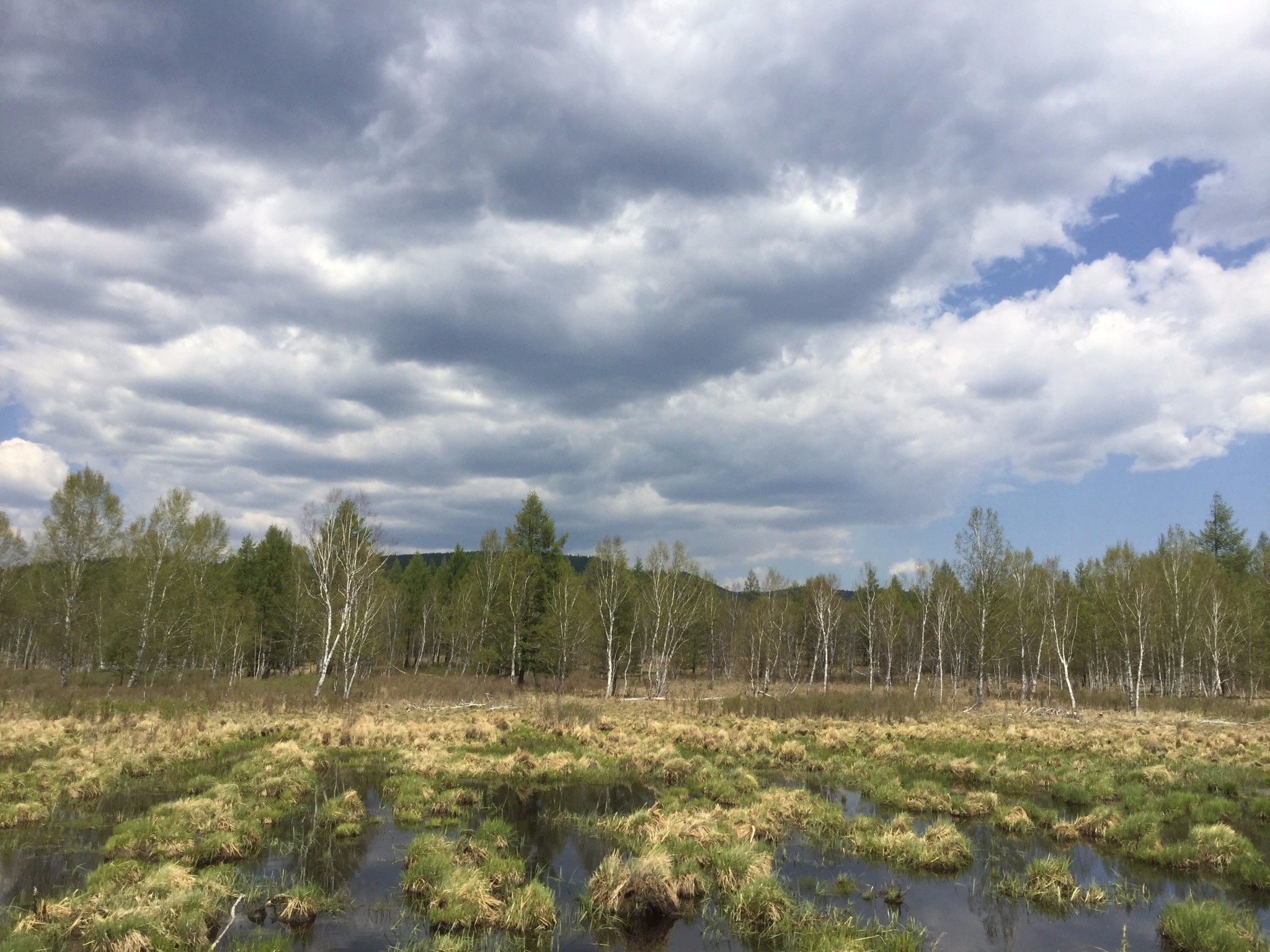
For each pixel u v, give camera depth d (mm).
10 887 10461
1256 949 8758
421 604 62406
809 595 67000
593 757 21047
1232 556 62125
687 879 10805
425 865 10961
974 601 46594
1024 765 21047
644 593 53531
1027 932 9797
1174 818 15641
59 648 41062
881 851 13227
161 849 11688
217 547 48219
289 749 19812
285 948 8461
